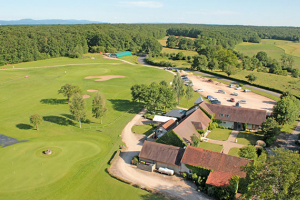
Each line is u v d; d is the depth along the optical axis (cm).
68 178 5091
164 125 7275
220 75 16212
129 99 11119
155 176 5338
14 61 19462
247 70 19062
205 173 5044
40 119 7556
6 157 5838
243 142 6988
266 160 3872
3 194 4522
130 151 6444
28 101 10431
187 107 10225
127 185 4959
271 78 15712
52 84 13300
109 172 5344
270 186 3412
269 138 6694
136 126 8131
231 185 4412
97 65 19550
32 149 6278
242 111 8031
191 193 4738
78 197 4569
